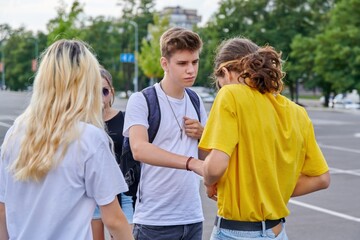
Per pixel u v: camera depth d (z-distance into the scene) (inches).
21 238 102.4
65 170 99.8
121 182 104.1
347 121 1155.3
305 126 125.0
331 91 2213.3
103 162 101.4
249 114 115.3
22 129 103.2
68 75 101.4
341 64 1914.4
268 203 118.0
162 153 134.2
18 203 103.0
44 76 102.1
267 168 116.6
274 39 2361.0
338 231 297.9
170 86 149.0
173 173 148.3
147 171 149.7
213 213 332.5
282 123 119.6
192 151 149.5
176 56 145.0
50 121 100.3
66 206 100.4
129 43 3479.3
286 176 120.3
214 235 120.4
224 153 111.9
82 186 101.4
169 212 149.3
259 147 116.0
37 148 99.9
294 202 370.9
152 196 149.5
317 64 1956.2
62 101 101.0
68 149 99.7
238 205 116.4
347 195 397.1
